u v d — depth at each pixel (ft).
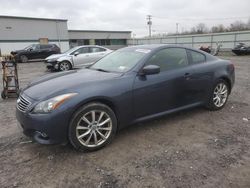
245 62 51.78
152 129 12.74
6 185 8.31
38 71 42.75
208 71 14.43
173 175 8.70
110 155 10.15
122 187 8.11
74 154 10.25
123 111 11.06
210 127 13.03
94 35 157.89
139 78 11.53
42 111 9.39
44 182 8.45
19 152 10.54
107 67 13.11
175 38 124.77
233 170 8.97
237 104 17.34
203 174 8.73
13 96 21.36
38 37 105.81
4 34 96.43
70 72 13.09
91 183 8.34
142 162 9.57
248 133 12.28
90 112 10.10
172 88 12.67
